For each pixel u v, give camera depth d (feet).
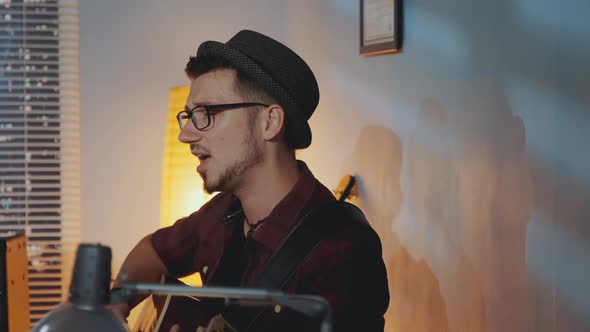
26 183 11.87
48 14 11.74
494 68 5.51
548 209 4.81
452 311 6.23
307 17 10.35
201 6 11.69
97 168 11.73
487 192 5.63
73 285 2.28
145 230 11.80
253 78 4.42
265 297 2.39
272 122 4.47
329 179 9.50
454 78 6.16
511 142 5.29
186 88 9.75
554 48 4.74
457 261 6.14
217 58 4.48
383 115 7.72
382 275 4.55
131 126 11.71
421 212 6.82
